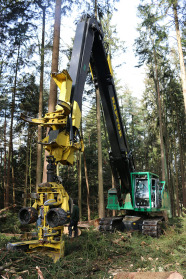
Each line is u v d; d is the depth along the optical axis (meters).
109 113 8.73
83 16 7.30
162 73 21.44
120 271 4.97
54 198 5.39
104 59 8.23
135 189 9.88
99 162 15.73
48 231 5.23
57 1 10.90
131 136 36.72
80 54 6.63
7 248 5.18
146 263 5.41
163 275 3.67
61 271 4.59
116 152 9.05
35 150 22.41
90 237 6.73
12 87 20.53
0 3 14.92
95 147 28.56
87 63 6.85
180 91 24.41
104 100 8.64
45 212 5.26
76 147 5.78
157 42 13.45
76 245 6.21
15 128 21.73
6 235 9.74
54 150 5.65
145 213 10.65
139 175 9.88
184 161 31.56
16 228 11.63
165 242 7.25
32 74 20.41
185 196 26.25
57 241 5.18
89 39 7.10
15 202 21.72
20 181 23.80
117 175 9.48
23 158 24.47
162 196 10.98
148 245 7.24
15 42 17.27
